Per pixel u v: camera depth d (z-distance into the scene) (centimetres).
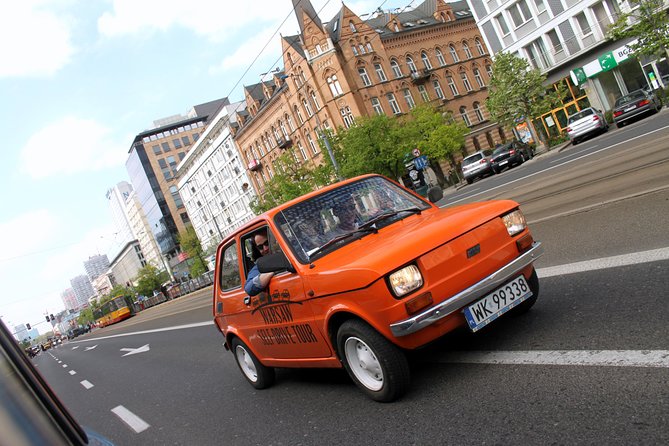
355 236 435
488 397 342
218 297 595
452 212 429
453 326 371
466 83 6347
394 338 360
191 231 8262
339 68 5334
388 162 4125
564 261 625
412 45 5941
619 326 375
